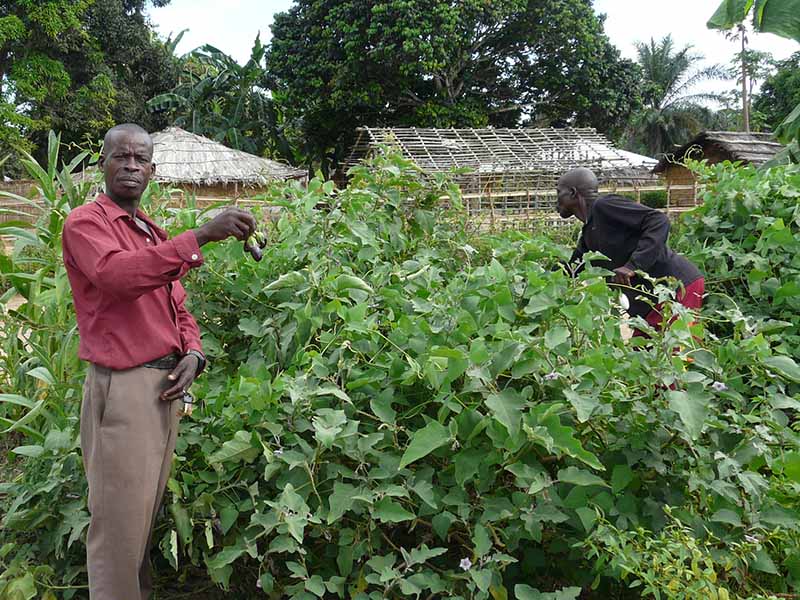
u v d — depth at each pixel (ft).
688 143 49.73
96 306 6.81
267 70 83.92
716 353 8.23
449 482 7.62
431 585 6.88
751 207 13.78
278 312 10.16
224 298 10.65
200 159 55.11
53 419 9.65
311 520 7.02
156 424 7.01
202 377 9.53
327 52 73.61
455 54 74.54
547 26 74.74
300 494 7.42
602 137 57.31
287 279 9.05
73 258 6.77
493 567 6.92
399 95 75.87
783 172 15.02
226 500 7.85
